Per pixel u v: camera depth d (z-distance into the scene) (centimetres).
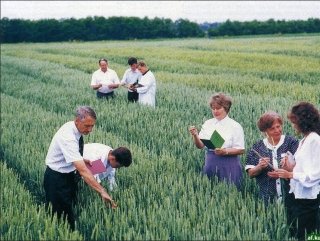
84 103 1346
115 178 608
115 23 7556
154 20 7262
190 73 1984
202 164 672
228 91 1315
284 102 924
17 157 749
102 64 1280
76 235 427
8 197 546
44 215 486
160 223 440
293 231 453
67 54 4072
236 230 423
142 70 1141
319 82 895
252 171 483
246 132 795
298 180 413
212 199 492
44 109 1352
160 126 938
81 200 548
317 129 410
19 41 7731
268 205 480
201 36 7025
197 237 416
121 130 954
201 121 963
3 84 2055
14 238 441
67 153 482
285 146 476
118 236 441
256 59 1412
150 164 654
